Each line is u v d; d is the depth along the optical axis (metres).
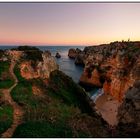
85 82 95.88
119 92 64.00
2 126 24.00
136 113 31.84
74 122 27.88
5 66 53.25
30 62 56.22
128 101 35.16
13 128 24.14
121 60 68.69
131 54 65.88
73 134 23.22
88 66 96.06
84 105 48.19
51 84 52.31
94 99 70.00
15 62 56.28
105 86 80.25
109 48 89.94
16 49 68.19
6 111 28.66
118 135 26.00
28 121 25.67
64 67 146.12
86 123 29.14
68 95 49.28
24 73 51.25
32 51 61.84
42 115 28.55
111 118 50.88
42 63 57.16
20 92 39.19
